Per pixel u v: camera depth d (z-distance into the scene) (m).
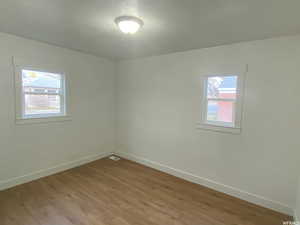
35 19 1.94
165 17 1.80
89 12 1.75
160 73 3.35
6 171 2.57
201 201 2.42
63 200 2.34
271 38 2.21
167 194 2.58
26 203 2.25
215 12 1.67
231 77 2.63
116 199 2.41
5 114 2.51
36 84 2.87
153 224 1.95
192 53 2.91
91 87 3.66
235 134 2.53
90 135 3.73
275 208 2.25
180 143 3.14
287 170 2.18
